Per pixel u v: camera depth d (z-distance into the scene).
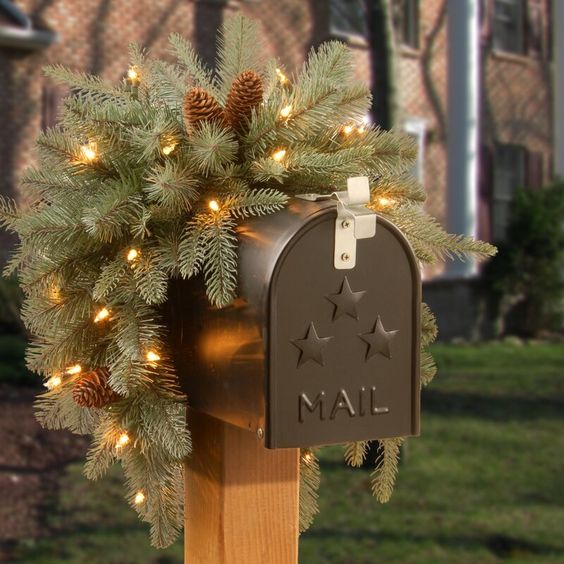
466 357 11.81
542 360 11.82
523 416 8.61
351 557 5.16
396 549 5.30
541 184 16.03
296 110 2.09
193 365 2.08
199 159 2.07
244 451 2.12
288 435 1.98
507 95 15.41
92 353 2.11
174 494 2.12
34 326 2.14
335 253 1.99
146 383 2.07
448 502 6.16
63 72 2.21
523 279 14.23
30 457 6.52
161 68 2.22
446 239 2.21
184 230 2.07
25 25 9.70
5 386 7.95
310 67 2.17
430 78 14.15
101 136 2.11
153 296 2.03
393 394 2.03
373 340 2.01
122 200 2.05
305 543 5.36
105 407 2.08
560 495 6.39
